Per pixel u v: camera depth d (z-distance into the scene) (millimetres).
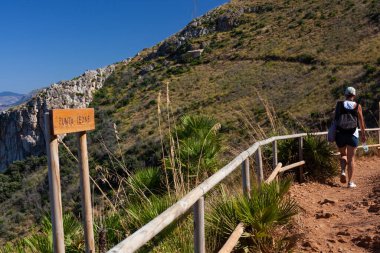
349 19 69062
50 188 3211
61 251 3230
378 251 4543
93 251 3721
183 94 62906
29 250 4551
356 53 55906
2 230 8898
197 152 7406
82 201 3691
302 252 4660
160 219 2602
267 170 7973
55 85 85875
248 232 4719
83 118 3582
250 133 8648
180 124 8508
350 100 8117
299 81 53438
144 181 6512
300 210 6160
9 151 88438
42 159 39781
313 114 36562
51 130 3189
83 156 3664
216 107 51750
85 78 87500
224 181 7746
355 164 11500
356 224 5492
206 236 4504
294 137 8352
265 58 68062
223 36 87750
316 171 8641
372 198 6828
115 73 90125
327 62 56844
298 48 66438
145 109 52531
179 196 4777
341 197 7301
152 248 3695
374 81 42188
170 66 84500
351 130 8055
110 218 4809
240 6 96812
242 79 61875
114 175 5328
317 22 73688
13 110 87250
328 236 5137
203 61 78750
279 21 83188
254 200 4812
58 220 3232
